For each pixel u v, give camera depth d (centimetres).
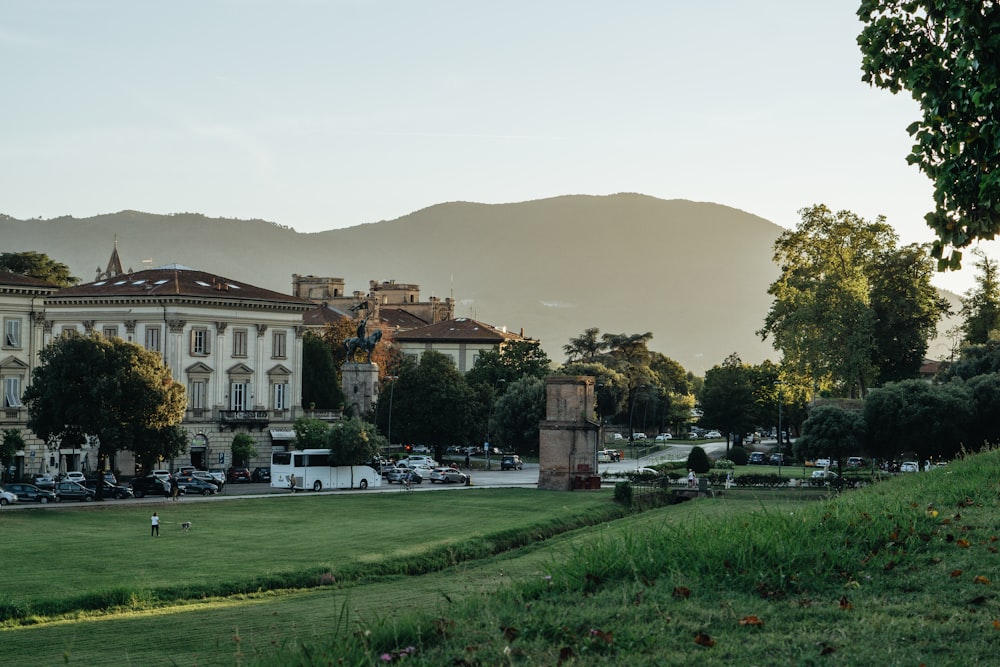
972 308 16100
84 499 9706
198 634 3722
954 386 10669
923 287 13262
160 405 9381
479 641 1973
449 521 8031
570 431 10994
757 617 2000
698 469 12825
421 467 12975
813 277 12525
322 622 3741
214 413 13200
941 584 2178
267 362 13938
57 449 11012
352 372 15712
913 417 10256
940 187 2486
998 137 2364
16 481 11006
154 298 12950
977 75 2422
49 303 13375
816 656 1791
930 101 2512
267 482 12812
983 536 2556
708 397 19575
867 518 2678
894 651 1792
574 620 2030
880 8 2631
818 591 2202
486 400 16600
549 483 11012
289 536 7056
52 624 4394
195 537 6962
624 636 1919
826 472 11712
